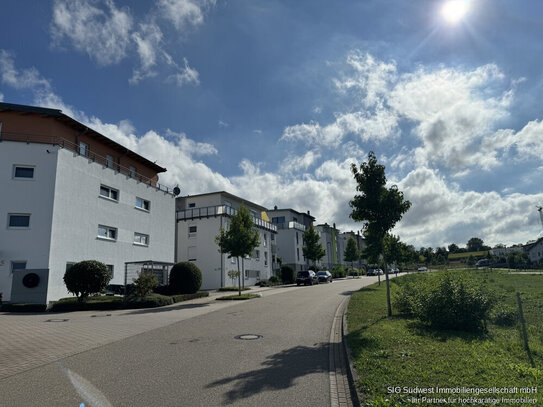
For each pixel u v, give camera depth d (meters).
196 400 5.04
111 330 11.05
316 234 56.78
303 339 9.36
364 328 9.81
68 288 17.59
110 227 24.64
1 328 11.48
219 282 35.31
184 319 13.42
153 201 29.62
